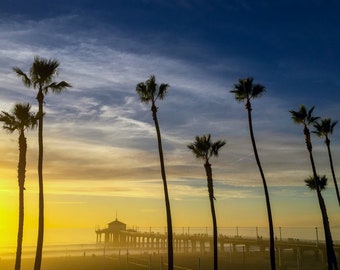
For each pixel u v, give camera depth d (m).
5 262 63.03
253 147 32.84
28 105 29.20
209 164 34.75
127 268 57.12
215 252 33.19
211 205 34.09
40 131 28.33
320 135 40.47
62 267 60.53
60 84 29.30
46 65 28.55
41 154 27.97
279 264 58.50
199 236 84.12
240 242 69.31
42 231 26.77
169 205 31.45
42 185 27.52
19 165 28.59
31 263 64.69
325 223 35.38
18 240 27.61
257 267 57.28
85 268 59.47
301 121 36.41
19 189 28.30
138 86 33.16
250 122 33.28
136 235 114.12
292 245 57.75
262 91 33.59
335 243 54.91
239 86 33.59
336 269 35.50
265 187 31.56
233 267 57.88
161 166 32.25
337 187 39.09
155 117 33.03
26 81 28.83
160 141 32.69
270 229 30.73
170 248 30.64
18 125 29.03
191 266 58.97
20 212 28.02
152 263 62.22
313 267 53.03
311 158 36.09
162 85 33.03
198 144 34.53
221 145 34.69
